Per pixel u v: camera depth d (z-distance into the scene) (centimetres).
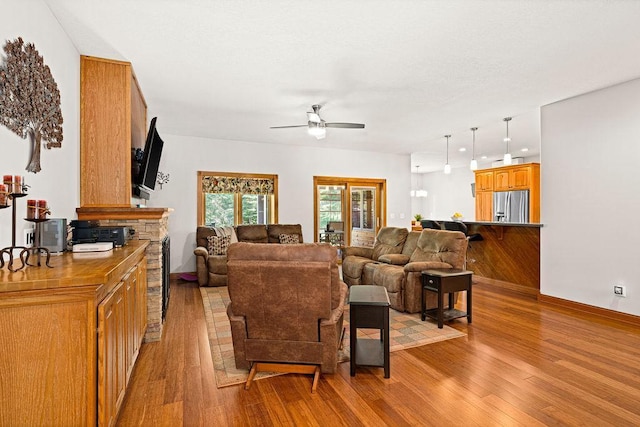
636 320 347
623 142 359
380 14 232
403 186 817
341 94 392
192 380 238
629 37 263
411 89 377
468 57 298
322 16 234
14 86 176
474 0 216
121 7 222
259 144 673
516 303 433
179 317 383
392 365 260
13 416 136
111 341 161
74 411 141
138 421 191
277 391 223
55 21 234
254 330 233
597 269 381
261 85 364
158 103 423
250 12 229
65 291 138
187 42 271
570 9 226
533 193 729
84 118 294
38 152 202
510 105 434
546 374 245
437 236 423
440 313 343
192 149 620
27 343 136
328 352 231
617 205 364
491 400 212
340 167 750
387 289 412
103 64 299
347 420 192
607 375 243
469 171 1037
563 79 349
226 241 587
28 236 197
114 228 250
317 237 728
